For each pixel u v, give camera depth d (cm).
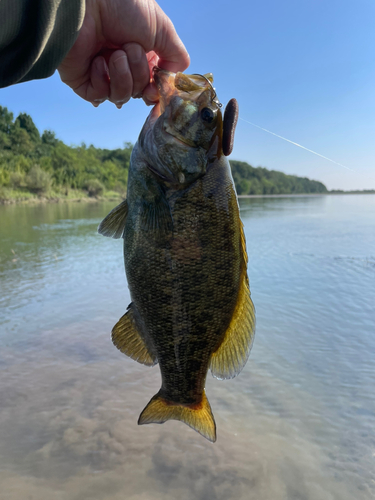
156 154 32
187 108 31
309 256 190
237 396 69
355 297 121
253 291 130
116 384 73
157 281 32
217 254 32
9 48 25
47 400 68
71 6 28
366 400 67
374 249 206
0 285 143
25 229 322
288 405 66
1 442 57
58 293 132
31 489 48
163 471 51
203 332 34
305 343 89
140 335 35
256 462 53
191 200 31
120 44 34
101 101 39
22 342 92
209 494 48
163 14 35
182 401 35
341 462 53
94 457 54
